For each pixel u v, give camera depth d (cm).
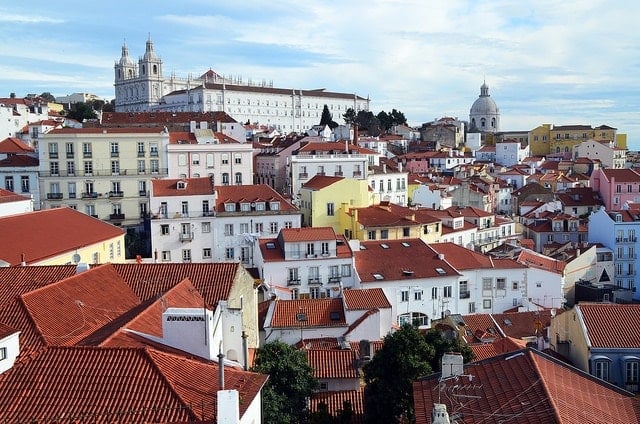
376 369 4003
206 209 9544
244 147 12525
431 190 13362
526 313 6812
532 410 2520
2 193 7488
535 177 17850
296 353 4244
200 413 2389
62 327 3247
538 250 12169
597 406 2698
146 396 2480
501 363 3056
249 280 4794
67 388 2542
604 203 14450
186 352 3073
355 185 10488
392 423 3828
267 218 9725
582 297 9150
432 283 7744
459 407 2728
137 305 3869
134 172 11656
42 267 4325
